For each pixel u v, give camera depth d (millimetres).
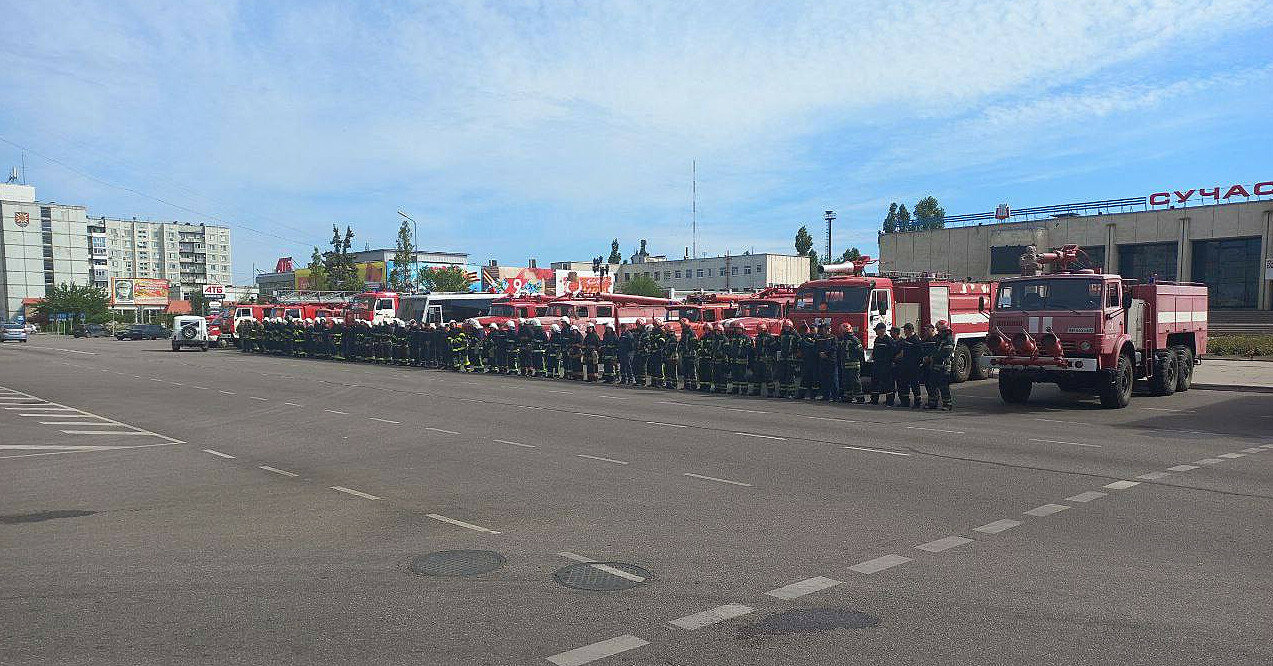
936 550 6434
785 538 6789
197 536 6910
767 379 19297
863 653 4445
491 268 78688
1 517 7617
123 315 105375
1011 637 4656
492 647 4527
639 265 110188
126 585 5598
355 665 4285
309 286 79562
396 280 71125
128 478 9508
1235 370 23875
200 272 159750
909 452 11086
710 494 8508
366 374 26141
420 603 5238
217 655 4410
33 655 4398
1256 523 7219
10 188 116938
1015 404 16969
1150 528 7066
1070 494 8445
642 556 6285
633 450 11328
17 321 87250
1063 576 5762
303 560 6195
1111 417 14805
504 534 6957
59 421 14750
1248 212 44656
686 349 20891
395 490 8766
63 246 120688
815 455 10875
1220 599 5270
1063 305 15875
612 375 23094
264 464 10391
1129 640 4605
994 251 54156
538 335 25422
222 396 19094
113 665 4277
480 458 10727
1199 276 47406
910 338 16562
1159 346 17672
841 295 21000
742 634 4727
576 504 8070
